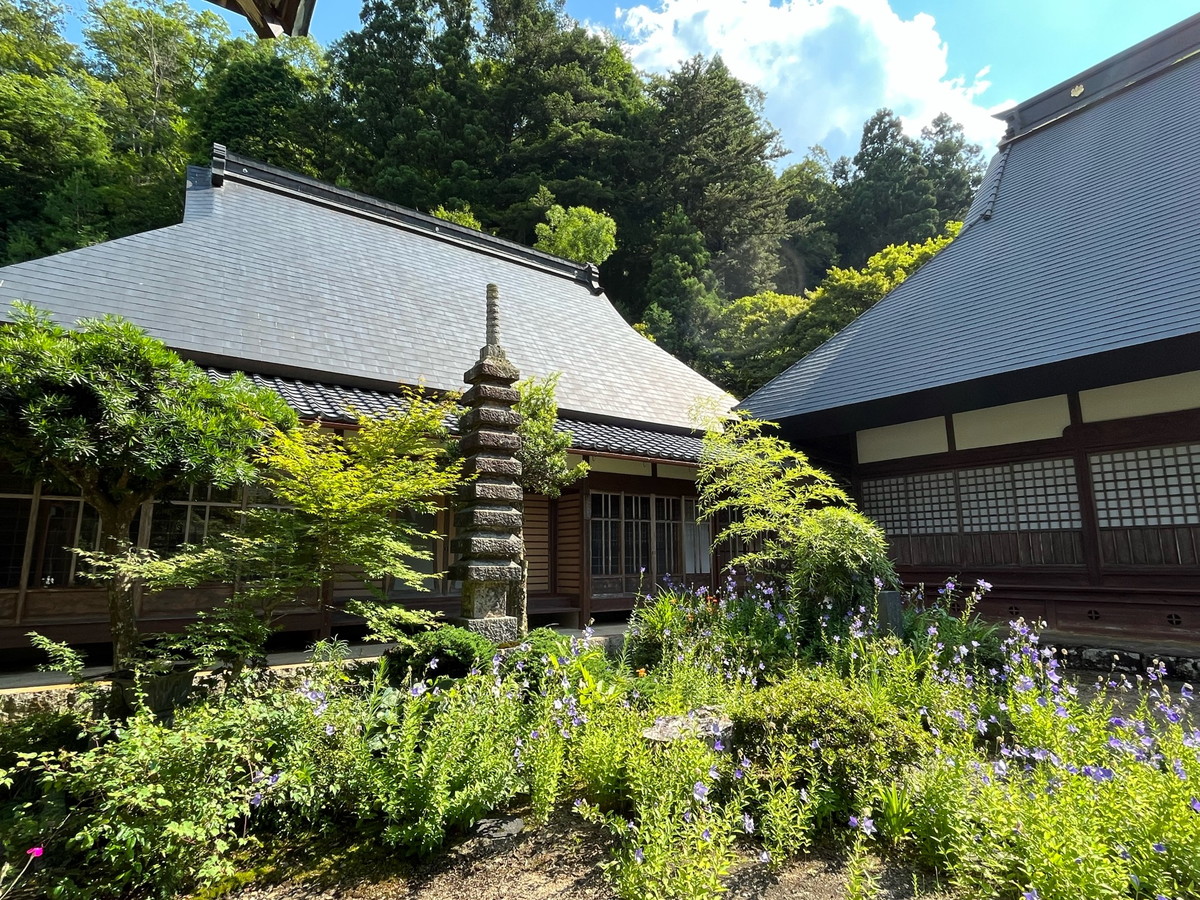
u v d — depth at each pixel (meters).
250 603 4.62
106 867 2.84
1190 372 7.31
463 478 5.67
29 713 4.07
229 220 9.52
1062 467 8.38
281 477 5.56
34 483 5.73
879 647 5.09
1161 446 7.53
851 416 9.49
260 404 4.45
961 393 8.32
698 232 25.23
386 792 3.22
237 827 3.29
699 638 5.83
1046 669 4.57
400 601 7.40
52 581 5.71
